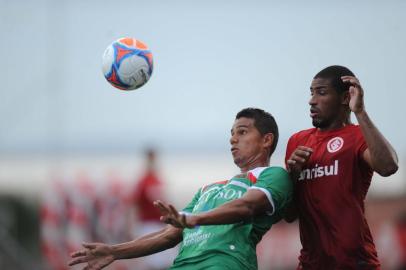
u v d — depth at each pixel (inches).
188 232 1074.7
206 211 1037.8
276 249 2497.5
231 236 1034.1
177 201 3088.1
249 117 1111.6
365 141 1061.1
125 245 1092.5
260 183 1043.3
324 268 1082.1
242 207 999.0
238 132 1107.9
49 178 2992.1
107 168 3191.4
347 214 1064.8
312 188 1084.5
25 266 2511.1
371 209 2566.4
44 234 2372.0
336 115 1093.8
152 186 2282.2
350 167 1066.1
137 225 2292.1
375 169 1024.9
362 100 1025.5
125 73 1140.5
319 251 1082.1
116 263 2330.2
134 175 3174.2
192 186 3157.0
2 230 2559.1
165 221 937.5
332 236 1071.0
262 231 1061.8
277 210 1054.4
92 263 1077.1
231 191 1070.4
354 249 1063.0
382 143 1011.9
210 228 1049.5
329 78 1090.1
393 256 2481.5
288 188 1058.7
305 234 1103.0
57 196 2386.8
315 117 1096.8
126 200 2362.2
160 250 1110.4
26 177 3250.5
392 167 1013.8
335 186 1068.5
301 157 1068.5
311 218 1088.2
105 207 2367.1
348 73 1095.0
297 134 1151.6
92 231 2367.1
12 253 2519.7
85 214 2372.0
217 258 1020.5
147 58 1152.2
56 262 2349.9
